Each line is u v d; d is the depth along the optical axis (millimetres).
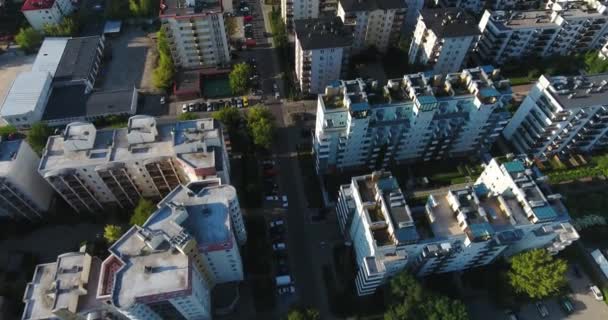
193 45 163250
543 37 171500
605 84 132000
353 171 141125
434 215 103875
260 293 113375
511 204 105875
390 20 172125
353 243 119438
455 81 130500
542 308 112750
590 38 176500
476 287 115562
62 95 156000
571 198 133500
